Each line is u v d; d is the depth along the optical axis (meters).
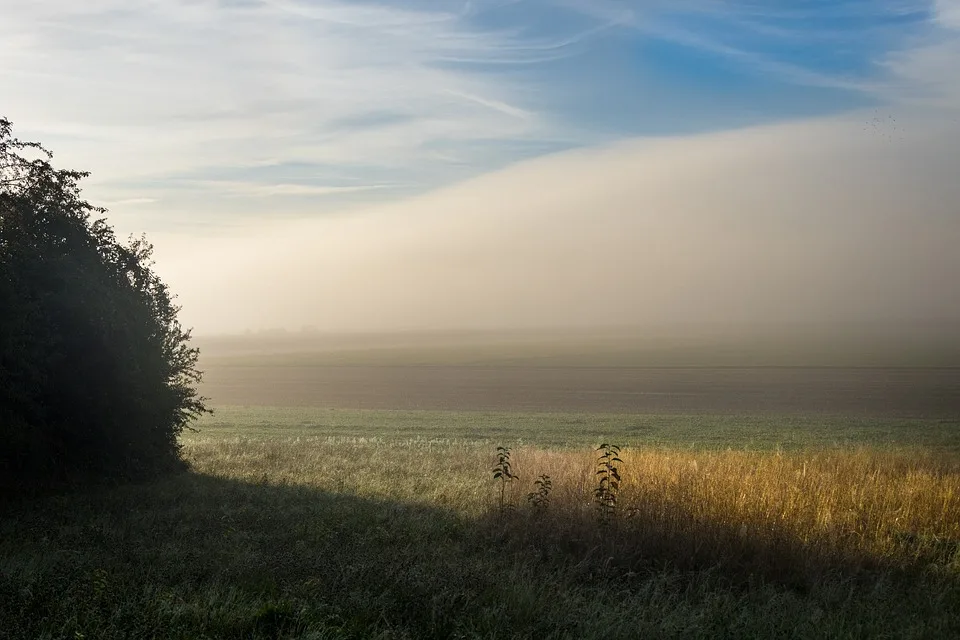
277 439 37.56
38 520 13.91
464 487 17.38
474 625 7.38
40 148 17.72
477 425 50.50
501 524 12.54
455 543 11.62
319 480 19.30
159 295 22.42
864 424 51.25
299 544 11.11
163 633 6.88
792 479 15.01
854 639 7.51
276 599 8.02
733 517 11.58
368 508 14.68
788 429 46.97
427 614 7.65
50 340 17.09
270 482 19.22
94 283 18.31
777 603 8.45
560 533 11.42
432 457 25.38
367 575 8.80
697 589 9.25
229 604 7.62
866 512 12.84
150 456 21.03
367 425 50.19
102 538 11.75
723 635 7.49
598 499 12.34
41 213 17.92
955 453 27.59
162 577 8.87
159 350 21.58
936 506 13.11
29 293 16.78
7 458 16.77
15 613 7.28
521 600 8.13
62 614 7.27
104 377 18.75
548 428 48.03
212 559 10.11
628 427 48.78
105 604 7.48
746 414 64.69
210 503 15.91
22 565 9.66
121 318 18.86
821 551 10.30
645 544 10.75
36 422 17.34
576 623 7.53
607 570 9.90
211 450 27.83
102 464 19.36
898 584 9.47
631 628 7.51
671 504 12.12
